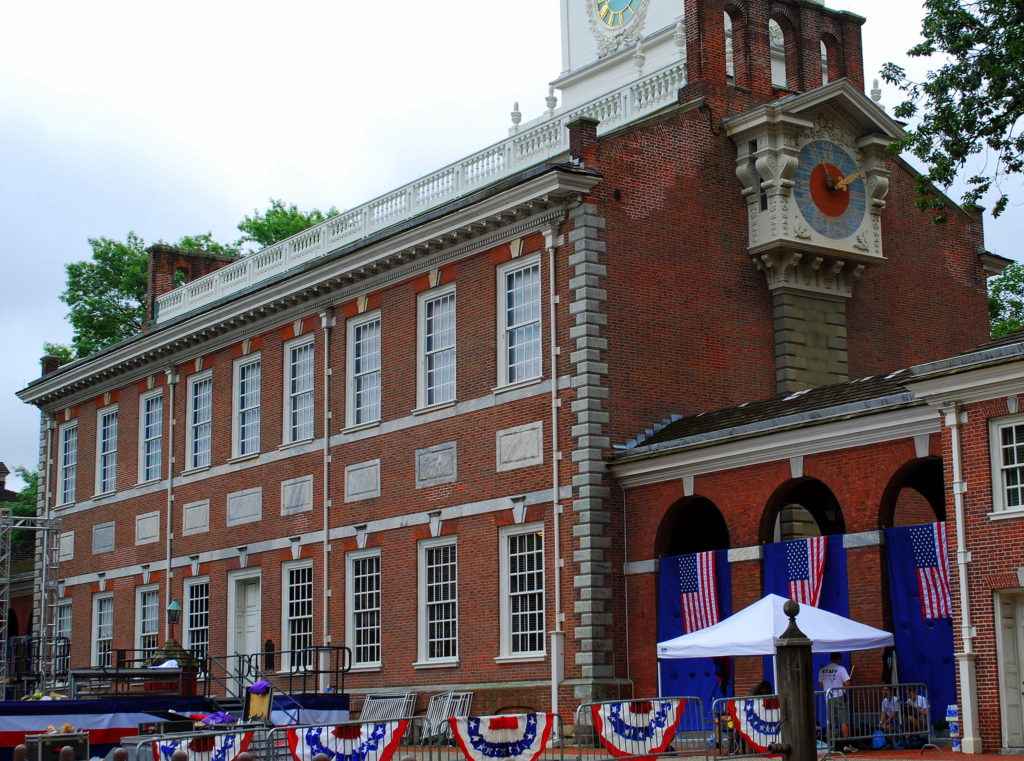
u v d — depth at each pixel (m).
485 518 37.53
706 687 32.62
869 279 41.19
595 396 34.94
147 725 33.66
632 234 36.53
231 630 47.22
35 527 56.91
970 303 43.72
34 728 34.84
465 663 37.62
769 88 40.44
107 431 56.84
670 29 49.69
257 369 48.03
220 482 48.84
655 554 34.06
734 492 32.44
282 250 50.28
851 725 27.53
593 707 24.14
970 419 26.89
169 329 51.06
